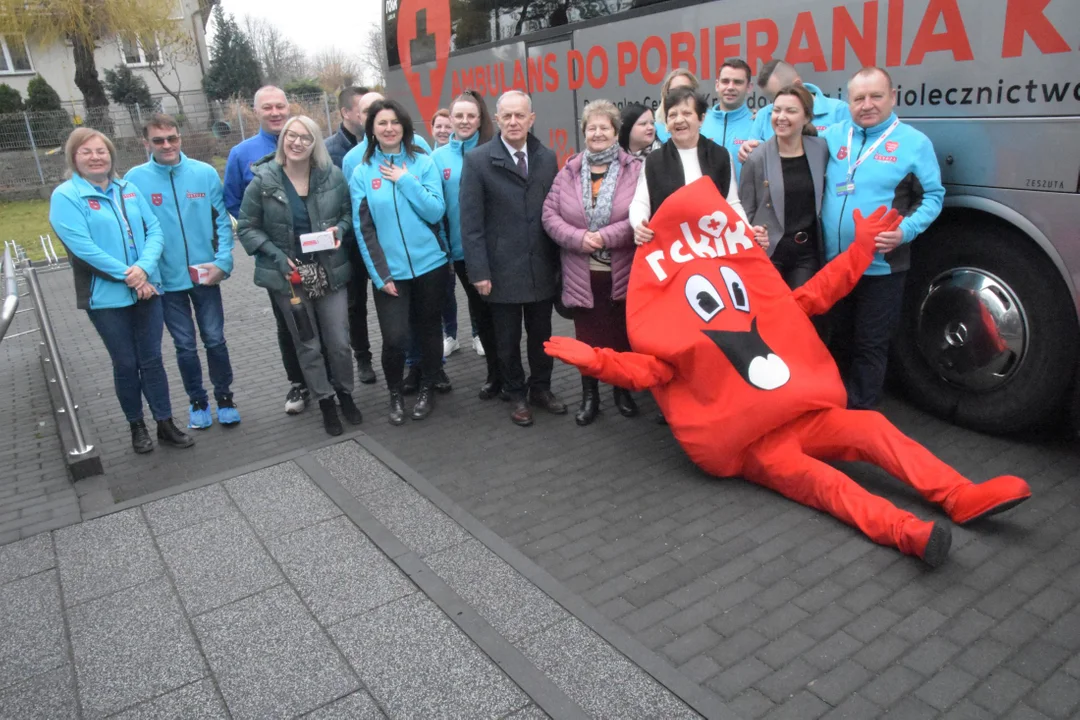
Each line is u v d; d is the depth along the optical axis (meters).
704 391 4.17
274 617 3.41
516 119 4.82
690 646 3.08
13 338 8.88
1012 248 4.39
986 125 4.24
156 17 28.19
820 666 2.93
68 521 4.31
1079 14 3.80
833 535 3.73
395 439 5.24
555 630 3.19
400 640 3.21
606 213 4.79
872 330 4.68
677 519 3.99
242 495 4.49
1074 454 4.36
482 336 5.73
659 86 6.20
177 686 3.04
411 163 5.17
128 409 5.27
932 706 2.71
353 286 6.12
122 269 4.86
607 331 5.10
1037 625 3.06
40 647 3.32
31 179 23.98
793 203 4.68
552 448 4.93
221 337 5.59
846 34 4.79
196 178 5.26
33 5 25.98
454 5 8.65
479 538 3.88
